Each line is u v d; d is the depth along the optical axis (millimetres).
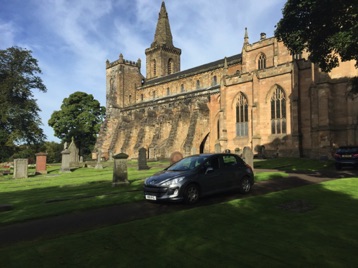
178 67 94750
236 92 49562
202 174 12594
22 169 30141
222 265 6059
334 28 17281
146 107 73625
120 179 18312
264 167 29172
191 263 6180
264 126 44969
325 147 34906
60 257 6539
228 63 62250
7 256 6617
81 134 85125
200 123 56375
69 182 23547
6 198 16438
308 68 40156
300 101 40781
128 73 91500
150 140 66625
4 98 46969
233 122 50094
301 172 23750
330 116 35031
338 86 35188
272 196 12453
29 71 51219
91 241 7422
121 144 74250
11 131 48531
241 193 14266
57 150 97500
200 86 68812
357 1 15297
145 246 7117
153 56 92375
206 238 7617
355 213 9914
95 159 79562
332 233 7859
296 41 18922
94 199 13453
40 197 15883
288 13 18328
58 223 9844
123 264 6180
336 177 20016
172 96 72625
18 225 9766
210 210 10250
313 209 10547
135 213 10969
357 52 16250
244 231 8164
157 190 11867
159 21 94812
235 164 14180
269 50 53312
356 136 33531
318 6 15984
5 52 49688
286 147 42062
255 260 6270
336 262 6098
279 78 43406
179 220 9102
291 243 7203
